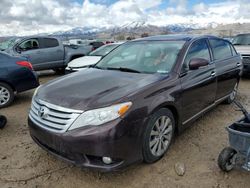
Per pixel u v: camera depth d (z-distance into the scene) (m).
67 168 3.14
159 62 3.72
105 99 2.74
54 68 10.23
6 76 5.66
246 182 2.81
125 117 2.66
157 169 3.06
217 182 2.82
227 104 5.55
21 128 4.47
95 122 2.61
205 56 4.29
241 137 2.61
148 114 2.86
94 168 2.66
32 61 9.34
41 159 3.36
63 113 2.74
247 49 8.47
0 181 2.89
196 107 3.88
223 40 5.19
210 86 4.21
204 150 3.52
